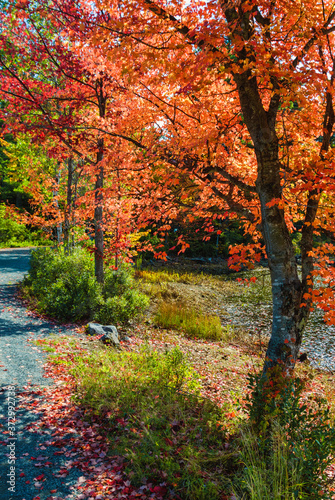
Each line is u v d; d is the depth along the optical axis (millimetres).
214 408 4539
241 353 8742
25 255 20625
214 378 6562
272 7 3951
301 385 3449
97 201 8945
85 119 7102
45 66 9906
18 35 8859
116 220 10078
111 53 3789
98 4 4348
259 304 14523
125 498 2904
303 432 3035
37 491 2912
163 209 5855
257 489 2707
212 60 3430
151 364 5840
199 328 10359
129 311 9938
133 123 5949
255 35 3521
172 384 5145
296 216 5992
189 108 5074
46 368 5551
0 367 5383
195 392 5039
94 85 9531
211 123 5020
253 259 4477
